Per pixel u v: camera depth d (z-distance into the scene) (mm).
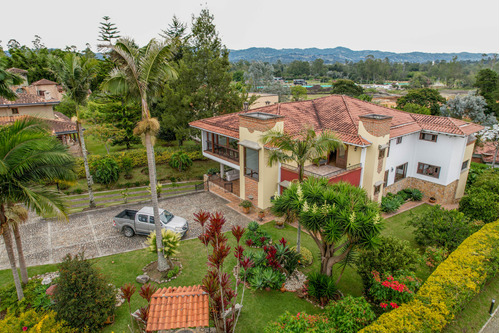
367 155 20156
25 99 32844
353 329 10109
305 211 11273
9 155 10055
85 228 19141
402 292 10914
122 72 12570
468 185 28078
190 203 22875
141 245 17141
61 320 10469
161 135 37531
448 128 23000
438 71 176375
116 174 27078
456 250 14508
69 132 31594
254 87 89125
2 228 11102
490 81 60250
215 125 24672
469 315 12086
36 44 106562
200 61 30500
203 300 9602
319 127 22516
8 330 10070
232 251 16219
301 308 12195
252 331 11055
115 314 11859
